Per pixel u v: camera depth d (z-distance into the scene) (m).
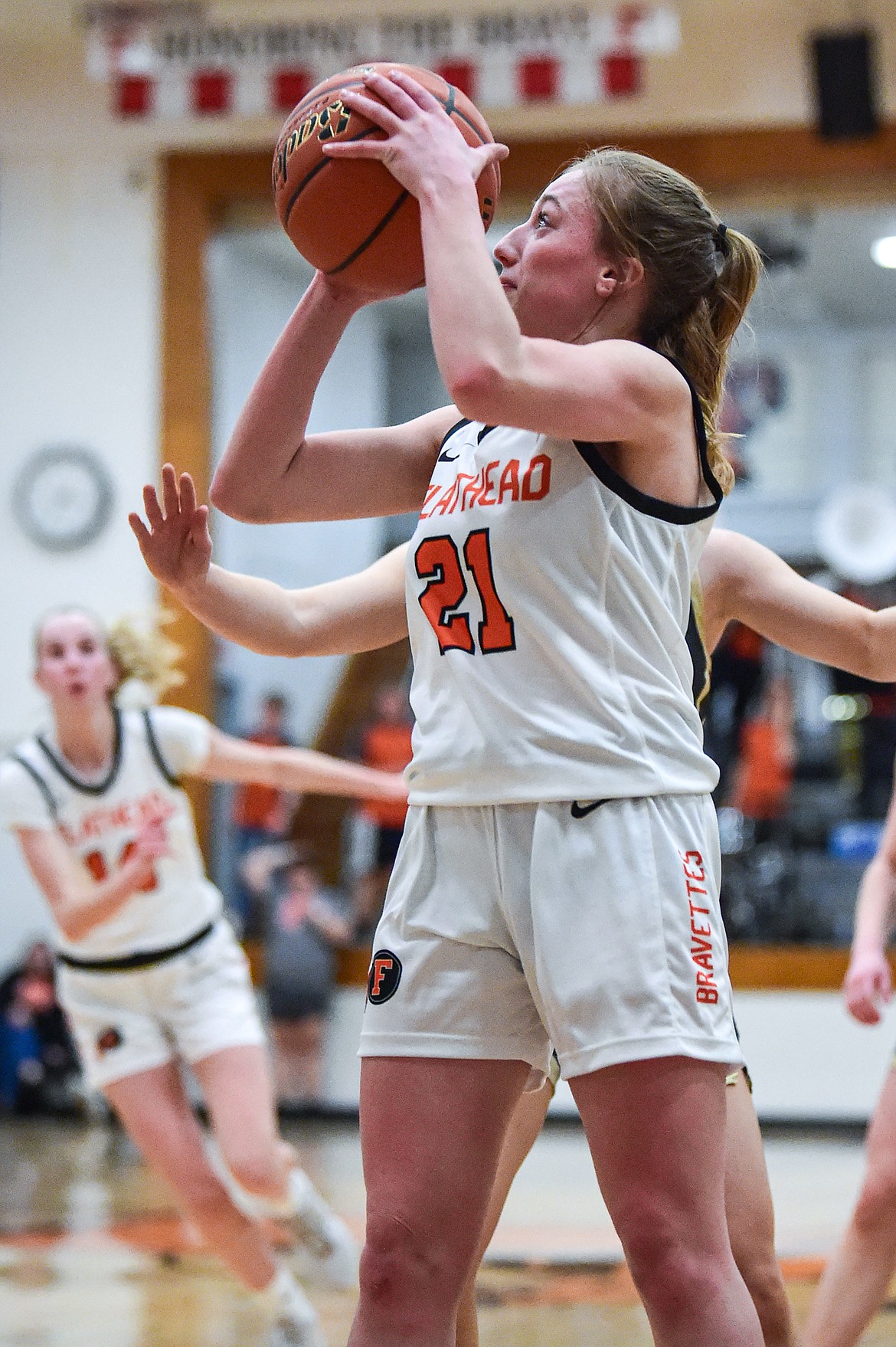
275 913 10.94
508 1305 5.35
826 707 15.91
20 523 11.79
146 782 5.04
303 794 12.93
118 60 11.29
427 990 2.37
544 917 2.28
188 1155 4.61
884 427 18.84
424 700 2.50
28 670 11.66
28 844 4.96
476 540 2.41
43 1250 6.43
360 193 2.41
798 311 18.70
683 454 2.45
